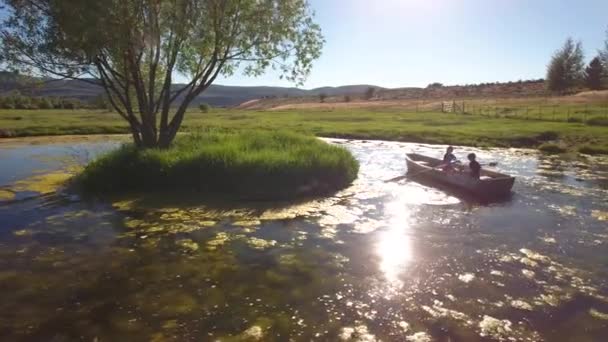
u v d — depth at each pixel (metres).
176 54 17.50
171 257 9.38
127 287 7.95
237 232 11.07
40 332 6.50
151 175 15.33
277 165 15.20
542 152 26.31
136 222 11.81
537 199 14.58
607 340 6.32
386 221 12.11
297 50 18.75
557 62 77.50
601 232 11.12
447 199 14.58
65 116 50.03
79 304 7.33
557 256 9.53
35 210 12.94
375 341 6.29
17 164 20.97
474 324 6.75
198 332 6.48
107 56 17.00
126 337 6.36
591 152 25.61
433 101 79.75
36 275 8.47
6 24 15.77
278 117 52.25
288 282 8.18
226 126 38.25
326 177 15.95
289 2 17.77
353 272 8.66
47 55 15.86
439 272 8.69
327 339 6.32
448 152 17.89
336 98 115.06
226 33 17.28
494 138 30.27
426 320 6.87
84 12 14.45
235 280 8.25
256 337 6.35
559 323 6.79
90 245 10.09
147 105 18.03
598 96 59.84
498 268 8.88
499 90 92.94
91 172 15.62
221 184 15.12
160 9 16.55
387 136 32.94
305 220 12.14
